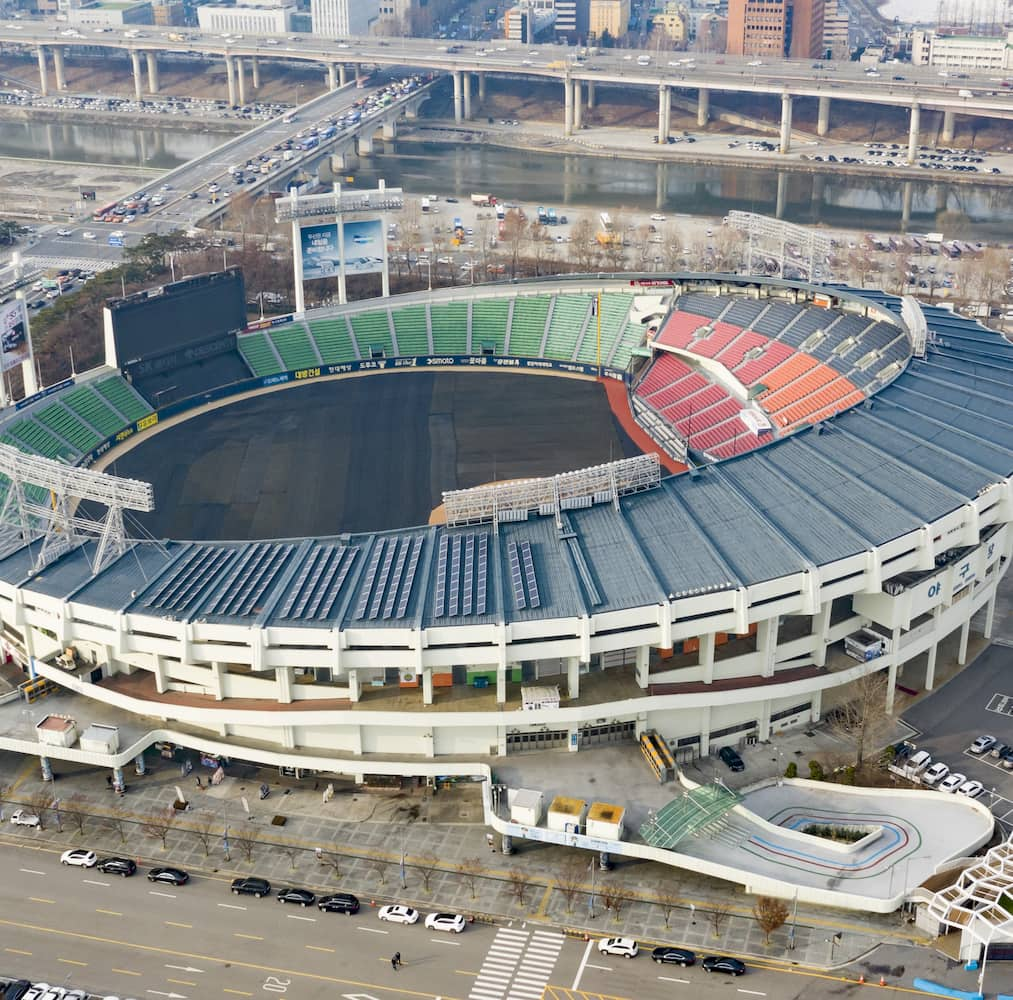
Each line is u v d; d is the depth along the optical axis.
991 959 155.38
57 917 164.38
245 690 188.00
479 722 180.50
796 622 199.38
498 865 172.50
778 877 165.12
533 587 184.88
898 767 187.38
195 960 157.25
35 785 188.75
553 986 153.25
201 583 193.12
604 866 171.12
